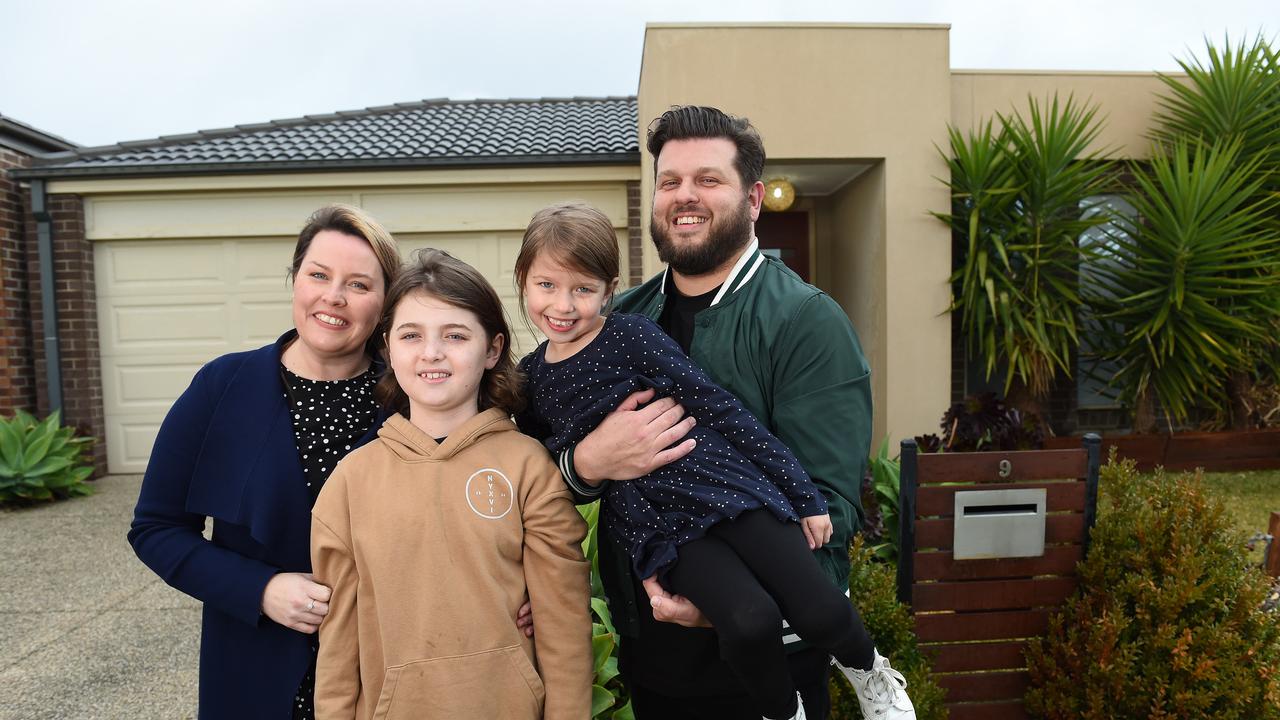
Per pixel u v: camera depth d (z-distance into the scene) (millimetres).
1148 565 2334
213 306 6441
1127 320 5883
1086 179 5469
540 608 1326
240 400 1422
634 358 1446
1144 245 5762
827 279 7016
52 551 4363
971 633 2461
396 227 6348
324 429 1447
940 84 5578
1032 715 2471
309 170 6121
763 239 7016
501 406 1500
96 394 6383
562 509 1377
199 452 1407
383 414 1471
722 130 1540
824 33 5500
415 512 1278
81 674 2883
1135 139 6176
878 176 5723
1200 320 5605
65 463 5520
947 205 5625
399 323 1359
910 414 5629
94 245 6379
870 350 5961
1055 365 6207
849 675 1458
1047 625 2469
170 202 6312
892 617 2246
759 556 1310
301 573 1342
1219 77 5820
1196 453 5570
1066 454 2480
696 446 1395
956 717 2461
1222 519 2434
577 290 1482
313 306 1420
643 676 1508
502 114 8477
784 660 1276
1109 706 2238
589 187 6348
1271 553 2895
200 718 1359
